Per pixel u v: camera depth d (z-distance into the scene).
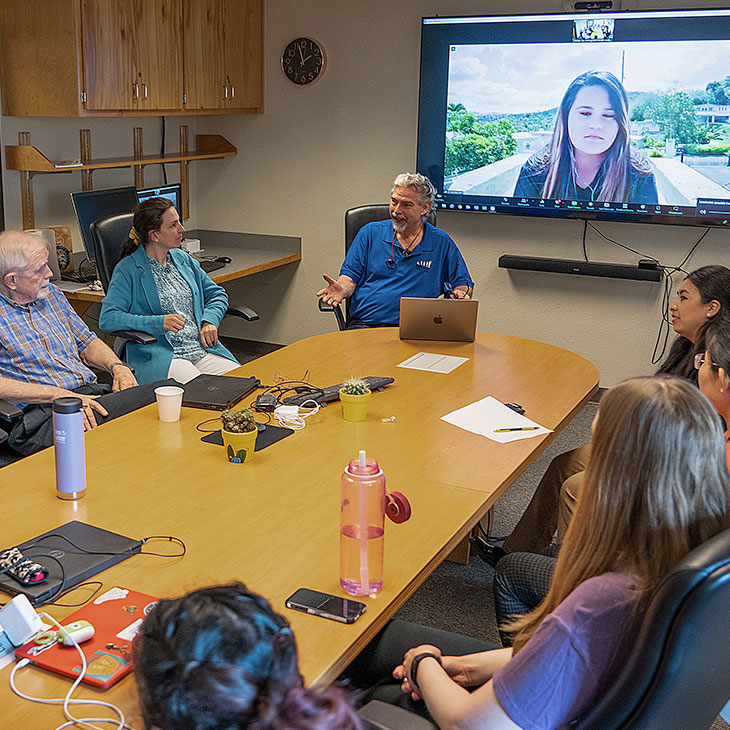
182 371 3.57
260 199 5.54
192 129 5.54
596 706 1.17
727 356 1.95
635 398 1.22
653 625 1.09
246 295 5.73
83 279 4.32
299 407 2.57
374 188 5.22
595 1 4.41
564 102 4.58
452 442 2.34
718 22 4.20
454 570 3.02
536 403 2.69
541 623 1.21
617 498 1.21
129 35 4.22
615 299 4.79
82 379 3.14
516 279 4.99
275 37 5.23
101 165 4.46
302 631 1.43
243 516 1.85
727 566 1.07
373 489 1.51
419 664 1.45
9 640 1.37
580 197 4.66
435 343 3.40
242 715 0.67
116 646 1.36
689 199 4.46
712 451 1.20
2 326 2.98
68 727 1.18
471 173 4.89
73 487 1.91
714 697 1.22
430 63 4.80
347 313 4.16
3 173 4.23
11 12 3.99
